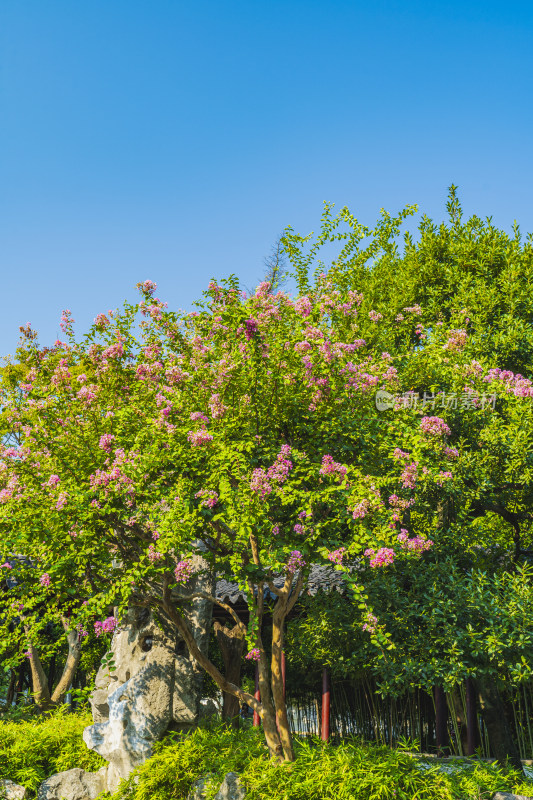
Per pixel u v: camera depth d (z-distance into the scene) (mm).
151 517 7984
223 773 8266
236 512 6855
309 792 7164
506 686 9461
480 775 7508
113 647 10789
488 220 13047
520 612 8695
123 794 8977
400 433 7891
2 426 8625
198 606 10273
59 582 7852
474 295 11891
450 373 10219
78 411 8367
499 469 10570
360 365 8422
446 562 9555
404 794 6887
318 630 10664
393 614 9141
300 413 7844
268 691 8508
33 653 15781
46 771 10570
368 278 13258
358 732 13141
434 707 12227
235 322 7312
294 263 10617
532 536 11641
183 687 9898
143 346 8742
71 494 7582
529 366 11078
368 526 7703
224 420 7664
